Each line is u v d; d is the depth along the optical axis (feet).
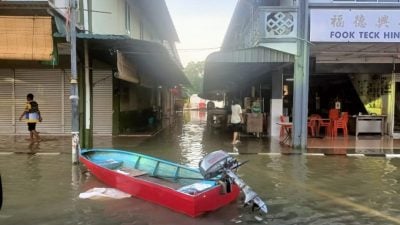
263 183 29.81
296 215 22.71
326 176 32.09
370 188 28.48
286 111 59.52
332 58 57.31
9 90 57.88
